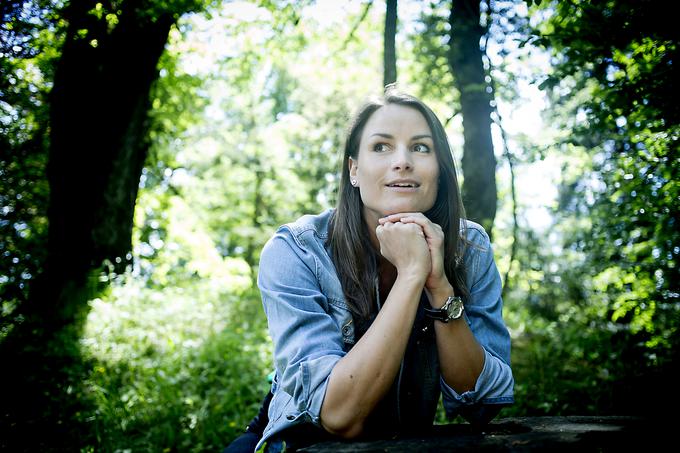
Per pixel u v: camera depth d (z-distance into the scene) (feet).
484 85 18.34
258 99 50.80
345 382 4.52
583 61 10.91
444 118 26.16
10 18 12.56
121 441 12.55
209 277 30.96
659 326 13.37
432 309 5.26
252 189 56.34
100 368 15.75
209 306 23.06
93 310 20.33
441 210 5.93
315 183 52.95
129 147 23.95
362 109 5.73
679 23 9.31
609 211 15.76
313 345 4.98
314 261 5.60
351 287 5.60
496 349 5.89
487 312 5.98
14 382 13.74
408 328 4.70
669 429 4.44
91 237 22.45
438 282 5.21
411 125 5.52
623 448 3.92
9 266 18.39
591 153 16.47
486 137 19.48
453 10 19.35
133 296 22.20
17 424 12.36
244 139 54.39
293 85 48.80
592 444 4.02
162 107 29.17
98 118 22.03
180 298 23.67
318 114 46.24
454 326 5.24
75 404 13.70
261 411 6.61
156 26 20.84
